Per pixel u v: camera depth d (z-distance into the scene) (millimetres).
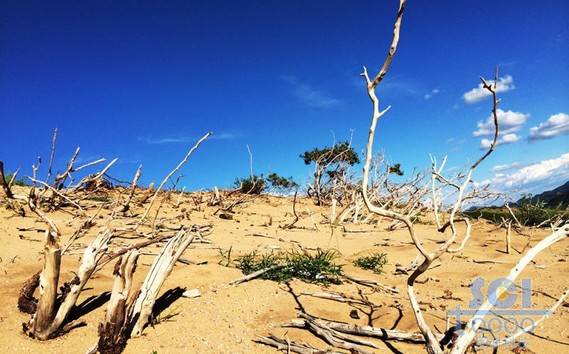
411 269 5969
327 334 3348
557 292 4949
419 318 2857
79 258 4812
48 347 2973
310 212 10898
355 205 11141
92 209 8188
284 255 5641
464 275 5785
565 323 3938
